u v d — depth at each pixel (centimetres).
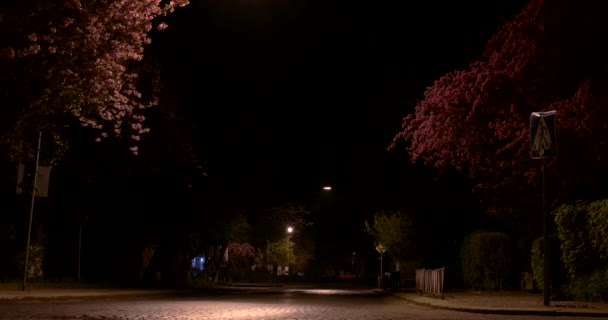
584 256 2067
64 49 1748
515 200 2852
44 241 3453
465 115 2589
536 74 2345
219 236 4406
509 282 3036
